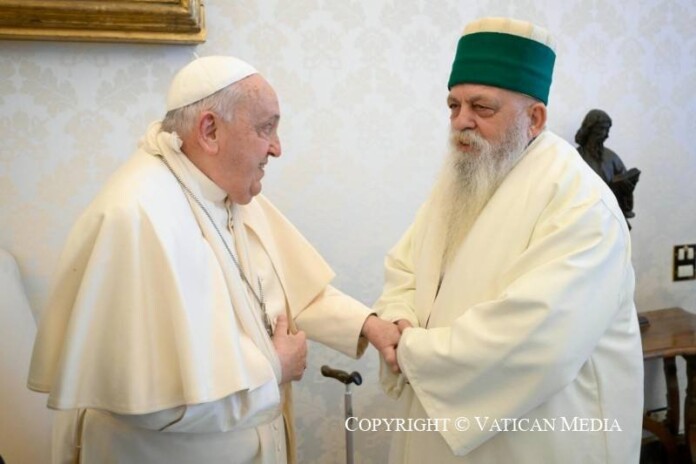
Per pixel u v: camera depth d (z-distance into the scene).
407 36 1.90
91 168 1.70
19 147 1.64
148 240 1.01
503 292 1.11
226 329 1.06
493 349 1.08
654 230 2.33
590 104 2.15
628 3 2.12
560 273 1.07
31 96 1.63
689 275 2.40
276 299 1.32
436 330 1.19
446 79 1.97
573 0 2.05
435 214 1.34
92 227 1.01
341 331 1.37
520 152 1.22
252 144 1.11
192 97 1.09
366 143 1.92
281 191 1.87
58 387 0.96
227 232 1.21
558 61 2.07
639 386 1.25
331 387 2.04
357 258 1.99
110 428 1.11
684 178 2.34
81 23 1.54
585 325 1.08
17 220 1.68
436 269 1.32
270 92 1.12
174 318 0.99
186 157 1.14
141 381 0.99
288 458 1.36
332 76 1.85
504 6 1.98
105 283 1.00
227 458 1.15
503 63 1.16
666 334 2.05
